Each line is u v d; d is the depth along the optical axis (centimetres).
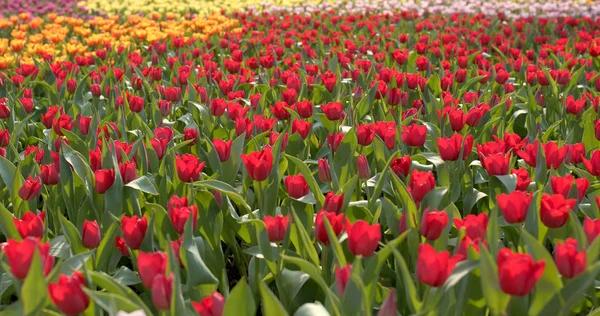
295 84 544
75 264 238
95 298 192
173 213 256
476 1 1511
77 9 1664
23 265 194
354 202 313
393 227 284
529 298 230
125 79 660
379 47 870
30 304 186
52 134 434
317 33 1006
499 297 189
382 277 282
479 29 1048
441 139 319
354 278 193
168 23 1184
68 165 328
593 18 1287
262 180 294
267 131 382
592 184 320
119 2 1708
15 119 527
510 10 1451
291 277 258
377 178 347
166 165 373
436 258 189
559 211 232
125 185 307
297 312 195
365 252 214
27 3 1734
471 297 217
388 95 487
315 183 295
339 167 364
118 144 337
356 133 367
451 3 1550
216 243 297
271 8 1560
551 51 725
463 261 199
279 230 248
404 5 1534
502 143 336
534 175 347
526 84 632
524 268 177
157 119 494
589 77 601
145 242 264
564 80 542
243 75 648
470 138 329
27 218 245
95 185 294
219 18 1155
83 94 620
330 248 272
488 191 352
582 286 196
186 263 237
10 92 600
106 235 259
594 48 696
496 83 613
